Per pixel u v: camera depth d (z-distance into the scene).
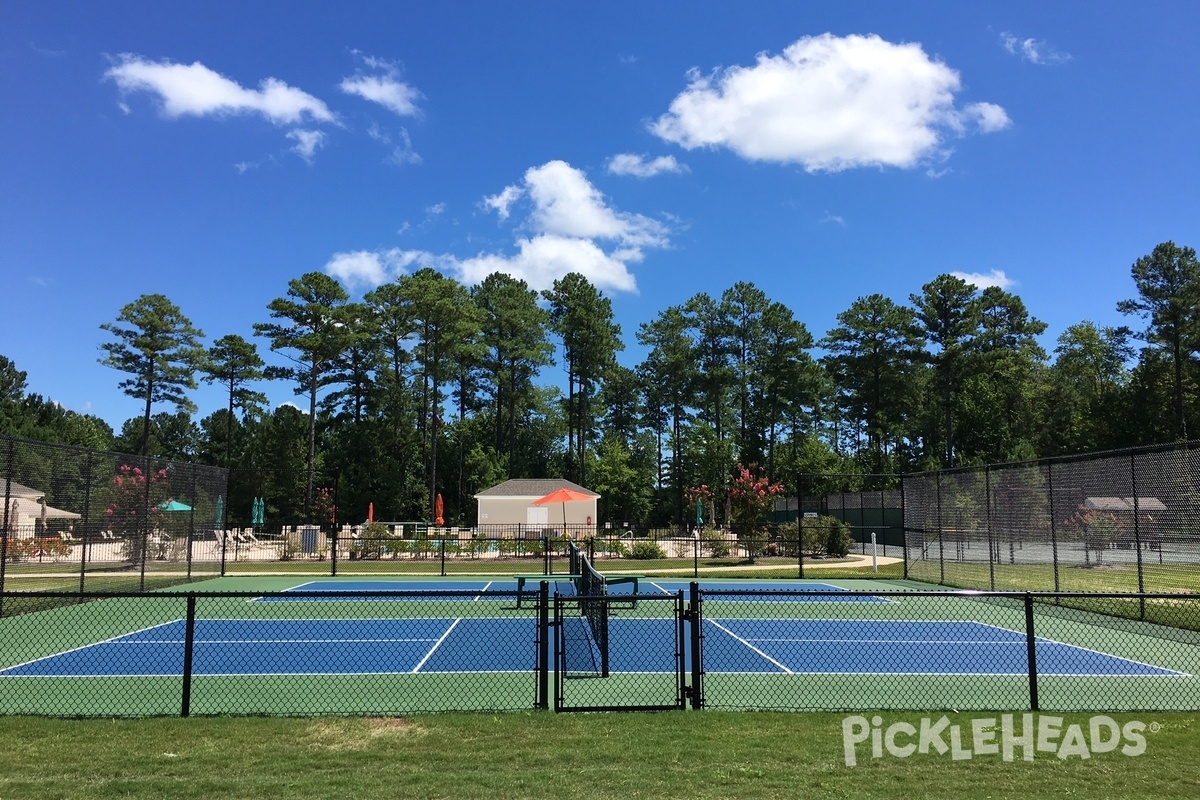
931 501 25.59
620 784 6.12
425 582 24.89
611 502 74.88
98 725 7.91
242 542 38.81
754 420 81.50
